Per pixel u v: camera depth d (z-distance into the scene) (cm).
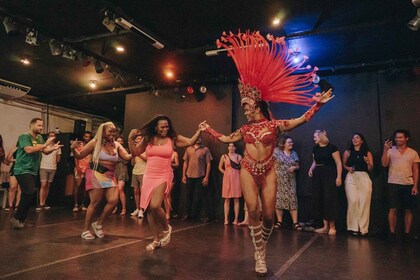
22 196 437
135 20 447
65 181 800
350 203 483
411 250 365
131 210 696
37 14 443
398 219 481
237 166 566
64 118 967
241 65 273
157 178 328
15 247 330
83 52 554
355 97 570
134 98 762
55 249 326
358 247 379
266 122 263
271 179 260
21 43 537
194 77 680
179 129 696
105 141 388
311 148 582
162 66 621
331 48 522
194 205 634
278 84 267
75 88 794
